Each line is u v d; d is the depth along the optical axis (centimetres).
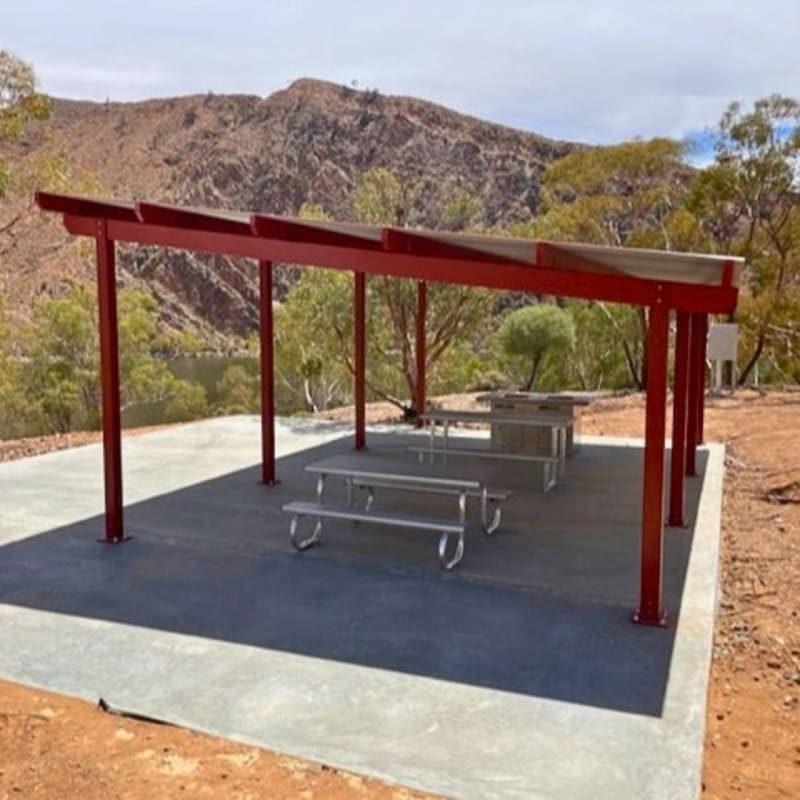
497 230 1508
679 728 290
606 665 343
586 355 2369
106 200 485
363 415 902
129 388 2259
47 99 1132
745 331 1917
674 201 1998
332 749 276
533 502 652
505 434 856
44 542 528
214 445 930
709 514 606
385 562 487
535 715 299
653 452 390
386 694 316
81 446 941
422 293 1071
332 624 388
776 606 439
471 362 1891
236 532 554
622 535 551
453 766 265
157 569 472
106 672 334
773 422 1088
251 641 367
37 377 2059
